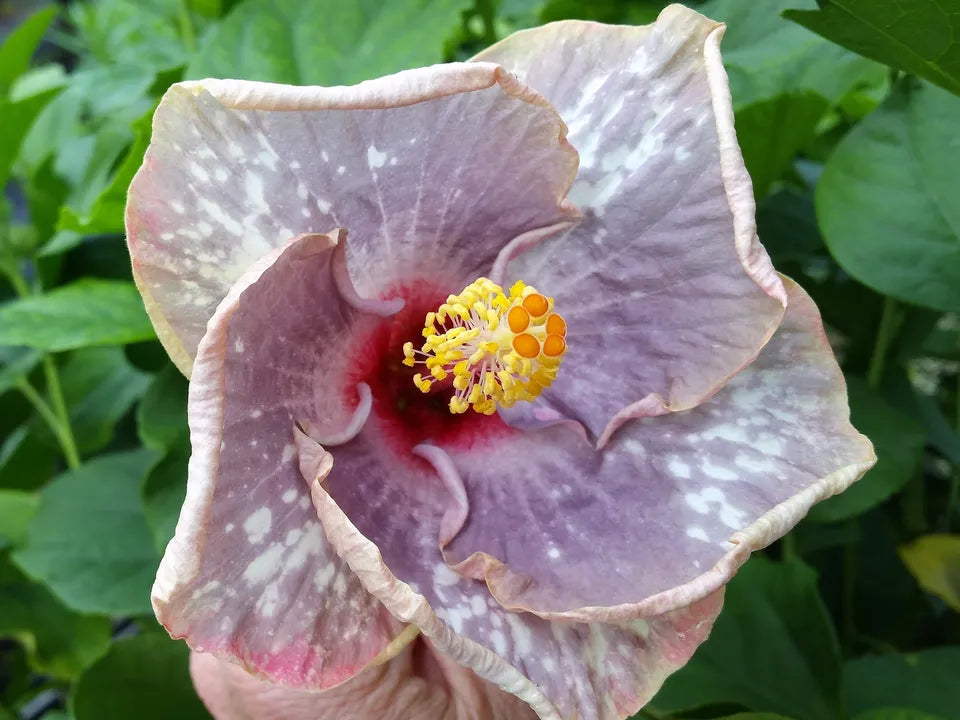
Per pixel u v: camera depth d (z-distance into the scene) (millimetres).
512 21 356
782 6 221
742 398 153
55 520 260
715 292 149
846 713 201
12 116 272
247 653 126
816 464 146
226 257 136
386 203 149
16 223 362
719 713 210
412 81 127
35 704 346
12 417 330
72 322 217
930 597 280
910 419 221
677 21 148
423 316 168
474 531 151
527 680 129
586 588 141
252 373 131
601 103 154
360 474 151
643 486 152
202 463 114
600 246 158
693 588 131
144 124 200
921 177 195
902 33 170
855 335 269
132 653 228
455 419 174
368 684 158
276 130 136
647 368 156
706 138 147
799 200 269
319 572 133
